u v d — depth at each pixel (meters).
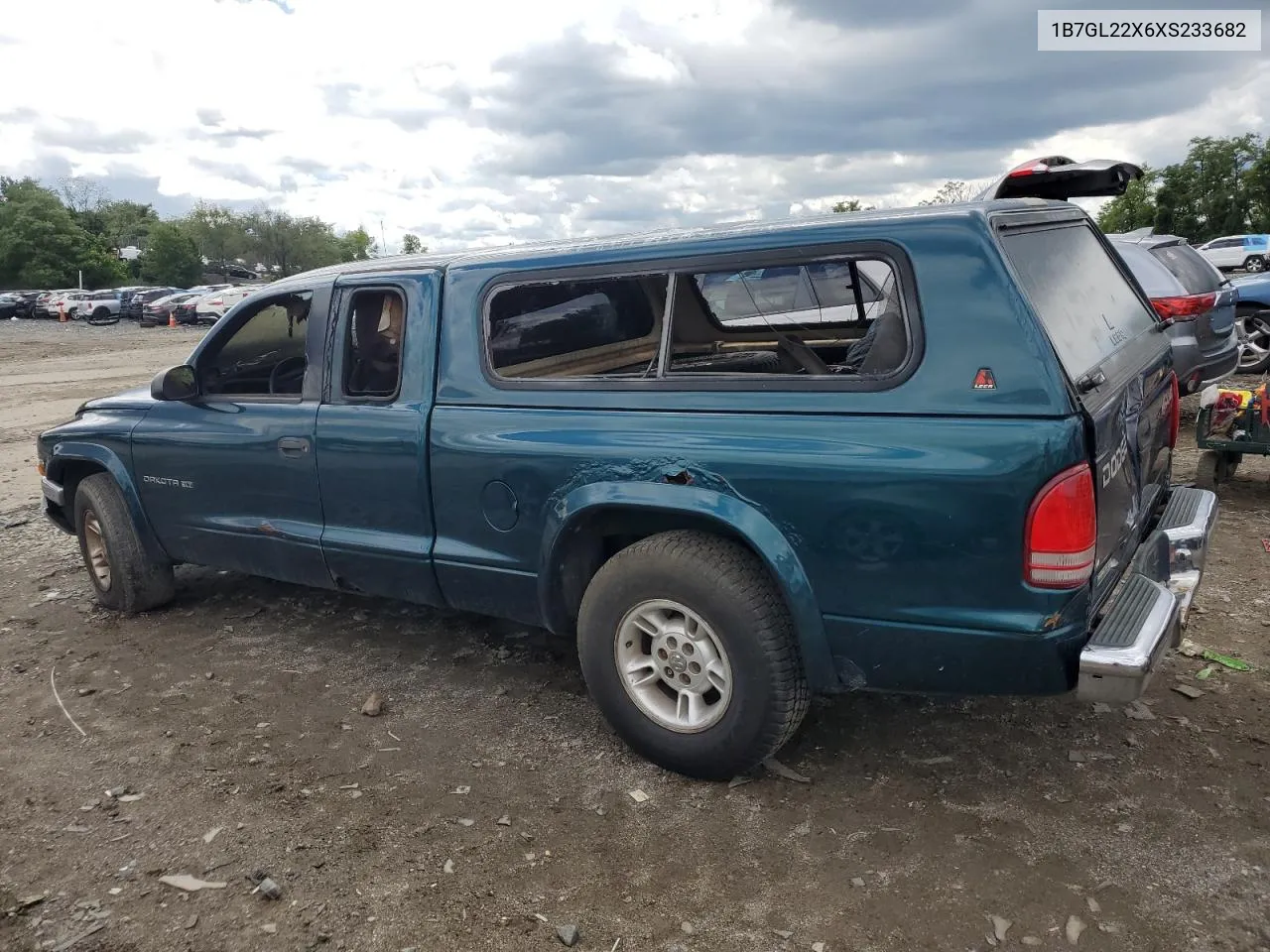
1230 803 2.95
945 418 2.65
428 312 3.71
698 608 3.04
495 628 4.73
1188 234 58.16
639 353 3.43
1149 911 2.52
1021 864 2.74
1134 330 3.61
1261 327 9.85
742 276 3.60
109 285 81.75
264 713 3.94
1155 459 3.56
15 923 2.70
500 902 2.70
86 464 5.25
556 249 3.48
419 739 3.66
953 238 2.68
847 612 2.85
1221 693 3.64
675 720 3.23
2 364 23.94
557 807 3.15
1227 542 5.35
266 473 4.29
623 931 2.56
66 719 3.96
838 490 2.77
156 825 3.15
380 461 3.83
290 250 92.12
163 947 2.58
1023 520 2.55
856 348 3.37
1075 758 3.26
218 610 5.21
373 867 2.88
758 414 2.95
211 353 4.57
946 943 2.45
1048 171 4.05
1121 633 2.67
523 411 3.45
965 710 3.63
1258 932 2.42
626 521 3.36
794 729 3.11
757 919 2.58
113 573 5.05
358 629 4.82
